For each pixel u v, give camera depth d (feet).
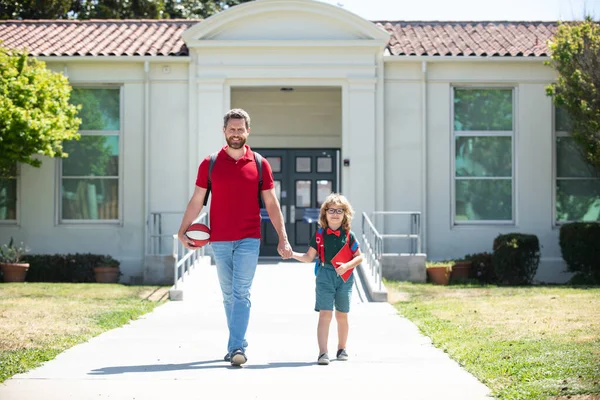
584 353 23.41
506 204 56.24
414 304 39.11
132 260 55.31
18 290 44.39
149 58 54.70
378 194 55.31
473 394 20.02
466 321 31.86
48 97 49.52
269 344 28.35
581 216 56.18
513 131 56.03
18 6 88.53
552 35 58.75
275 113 63.98
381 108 55.36
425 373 22.75
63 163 56.03
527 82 55.77
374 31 54.54
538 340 26.32
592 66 48.75
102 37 58.95
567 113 52.95
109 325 32.09
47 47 56.39
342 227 24.67
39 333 29.09
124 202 55.52
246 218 23.47
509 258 50.88
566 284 51.26
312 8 54.54
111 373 22.48
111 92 56.03
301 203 63.67
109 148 55.98
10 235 55.57
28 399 19.38
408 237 51.60
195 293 44.96
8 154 48.26
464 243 55.67
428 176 55.72
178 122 55.57
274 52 55.16
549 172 55.72
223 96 55.21
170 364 23.94
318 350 27.02
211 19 54.24
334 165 63.93
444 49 55.93
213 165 23.49
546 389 19.36
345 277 24.39
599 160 50.34
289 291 45.16
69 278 52.85
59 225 55.62
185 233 23.53
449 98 55.83
